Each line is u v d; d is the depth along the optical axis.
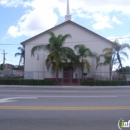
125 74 28.77
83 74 29.53
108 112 8.26
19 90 17.86
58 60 25.47
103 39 32.62
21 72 44.78
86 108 8.98
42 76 31.55
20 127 6.21
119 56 29.62
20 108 8.86
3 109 8.64
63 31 33.25
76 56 27.20
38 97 12.47
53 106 9.38
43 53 32.09
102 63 29.66
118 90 19.69
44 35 33.12
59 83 27.59
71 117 7.40
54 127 6.23
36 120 6.98
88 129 6.08
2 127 6.21
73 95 13.85
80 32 33.09
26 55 33.03
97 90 19.44
